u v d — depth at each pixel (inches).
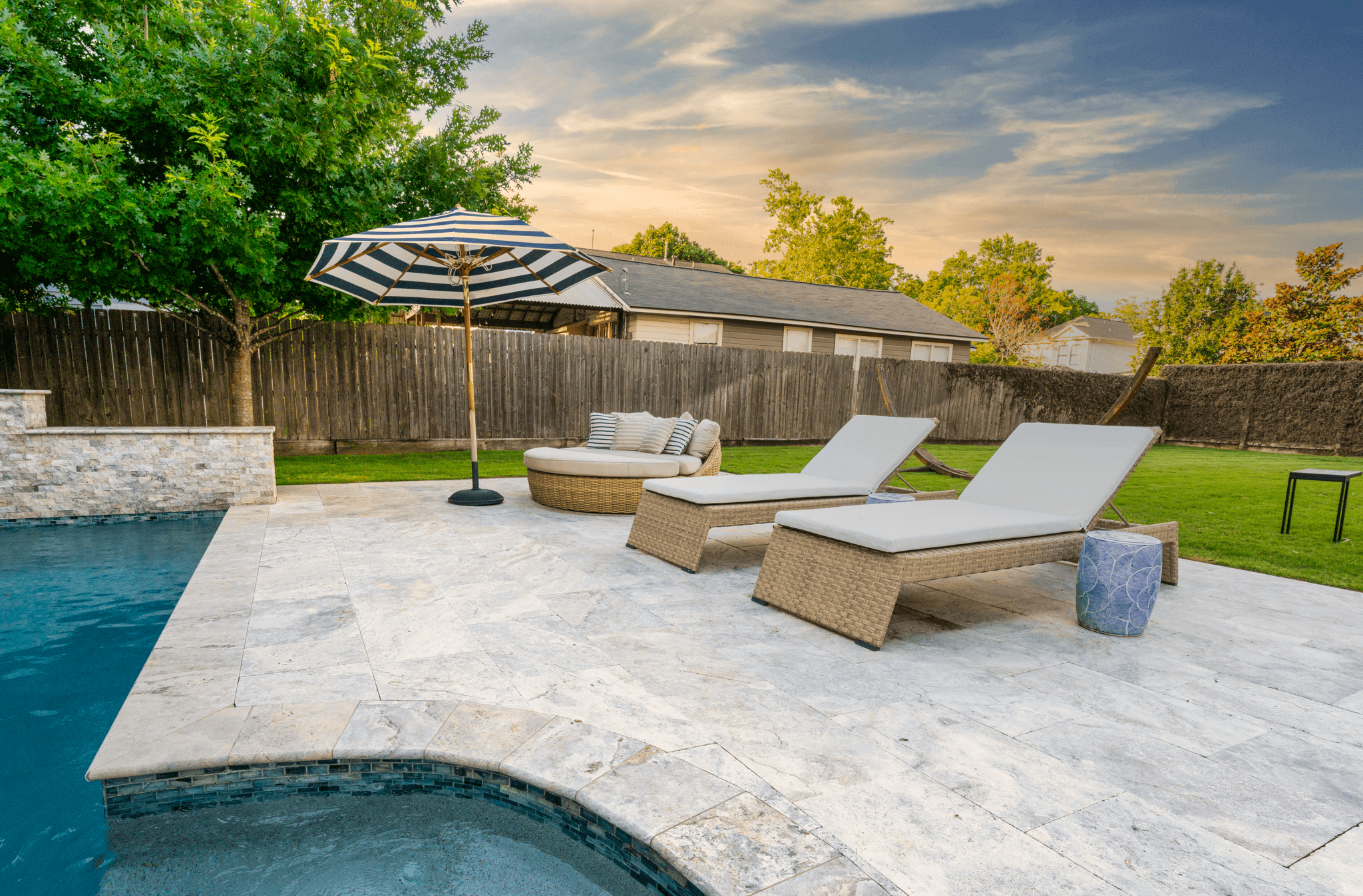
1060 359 1590.8
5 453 193.2
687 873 52.5
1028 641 111.9
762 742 74.9
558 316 781.9
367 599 124.6
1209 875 54.1
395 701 82.2
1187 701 88.6
